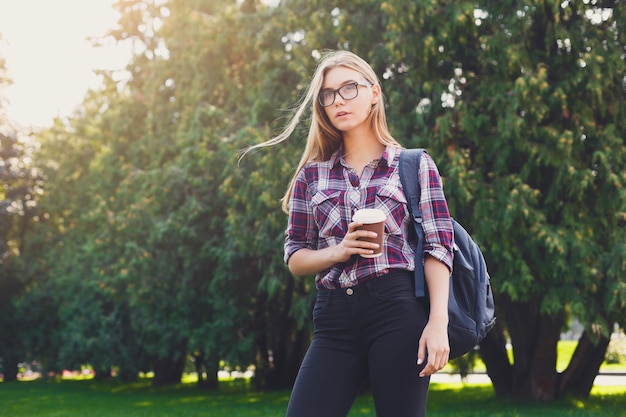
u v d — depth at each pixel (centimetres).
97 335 2044
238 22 1354
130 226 1478
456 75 1111
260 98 1230
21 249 2692
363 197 215
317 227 228
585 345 1255
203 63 1455
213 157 1360
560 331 1262
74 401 1636
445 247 210
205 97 1505
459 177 983
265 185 1127
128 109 1841
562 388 1253
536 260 1022
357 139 225
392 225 212
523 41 1026
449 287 212
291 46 1262
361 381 220
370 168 220
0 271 2569
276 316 1664
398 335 207
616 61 990
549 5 1027
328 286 216
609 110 1059
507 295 1241
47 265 2525
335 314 215
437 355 199
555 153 1003
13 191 2652
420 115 1038
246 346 1472
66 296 2289
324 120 230
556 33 1005
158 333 1614
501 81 1041
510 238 1021
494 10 1050
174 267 1485
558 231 999
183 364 2272
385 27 1144
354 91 221
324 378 214
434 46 1007
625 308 1041
